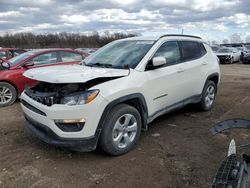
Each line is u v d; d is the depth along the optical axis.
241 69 17.20
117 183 2.99
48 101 3.34
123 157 3.60
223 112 5.74
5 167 3.35
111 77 3.56
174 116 5.41
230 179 1.81
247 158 2.24
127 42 4.79
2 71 6.49
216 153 3.70
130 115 3.69
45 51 7.20
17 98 6.87
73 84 3.44
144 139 4.21
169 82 4.41
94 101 3.23
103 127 3.39
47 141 3.32
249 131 4.51
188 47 5.16
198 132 4.51
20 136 4.38
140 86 3.79
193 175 3.13
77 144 3.21
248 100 6.94
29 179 3.08
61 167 3.34
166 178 3.08
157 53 4.30
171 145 3.98
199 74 5.23
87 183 2.99
